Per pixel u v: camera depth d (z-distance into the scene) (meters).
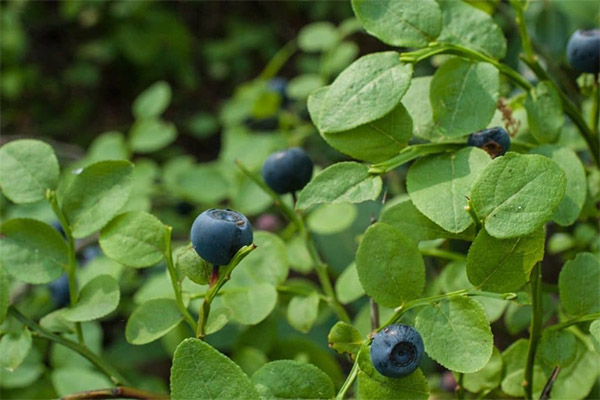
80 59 0.68
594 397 0.23
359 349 0.18
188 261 0.19
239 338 0.26
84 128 0.67
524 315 0.24
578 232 0.26
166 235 0.19
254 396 0.17
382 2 0.19
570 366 0.21
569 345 0.19
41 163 0.20
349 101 0.19
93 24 0.67
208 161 0.63
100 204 0.20
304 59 0.55
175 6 0.72
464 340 0.18
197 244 0.18
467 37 0.20
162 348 0.33
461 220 0.18
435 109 0.20
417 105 0.20
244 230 0.18
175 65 0.68
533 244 0.18
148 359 0.33
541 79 0.22
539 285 0.19
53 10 0.70
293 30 0.69
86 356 0.21
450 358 0.18
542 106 0.21
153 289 0.24
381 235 0.19
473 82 0.20
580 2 0.30
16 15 0.63
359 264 0.19
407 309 0.19
